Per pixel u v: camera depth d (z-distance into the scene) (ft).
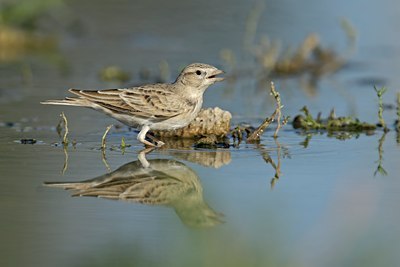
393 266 31.48
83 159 46.55
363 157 47.29
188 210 38.42
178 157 47.50
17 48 81.35
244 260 31.58
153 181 42.88
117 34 85.05
